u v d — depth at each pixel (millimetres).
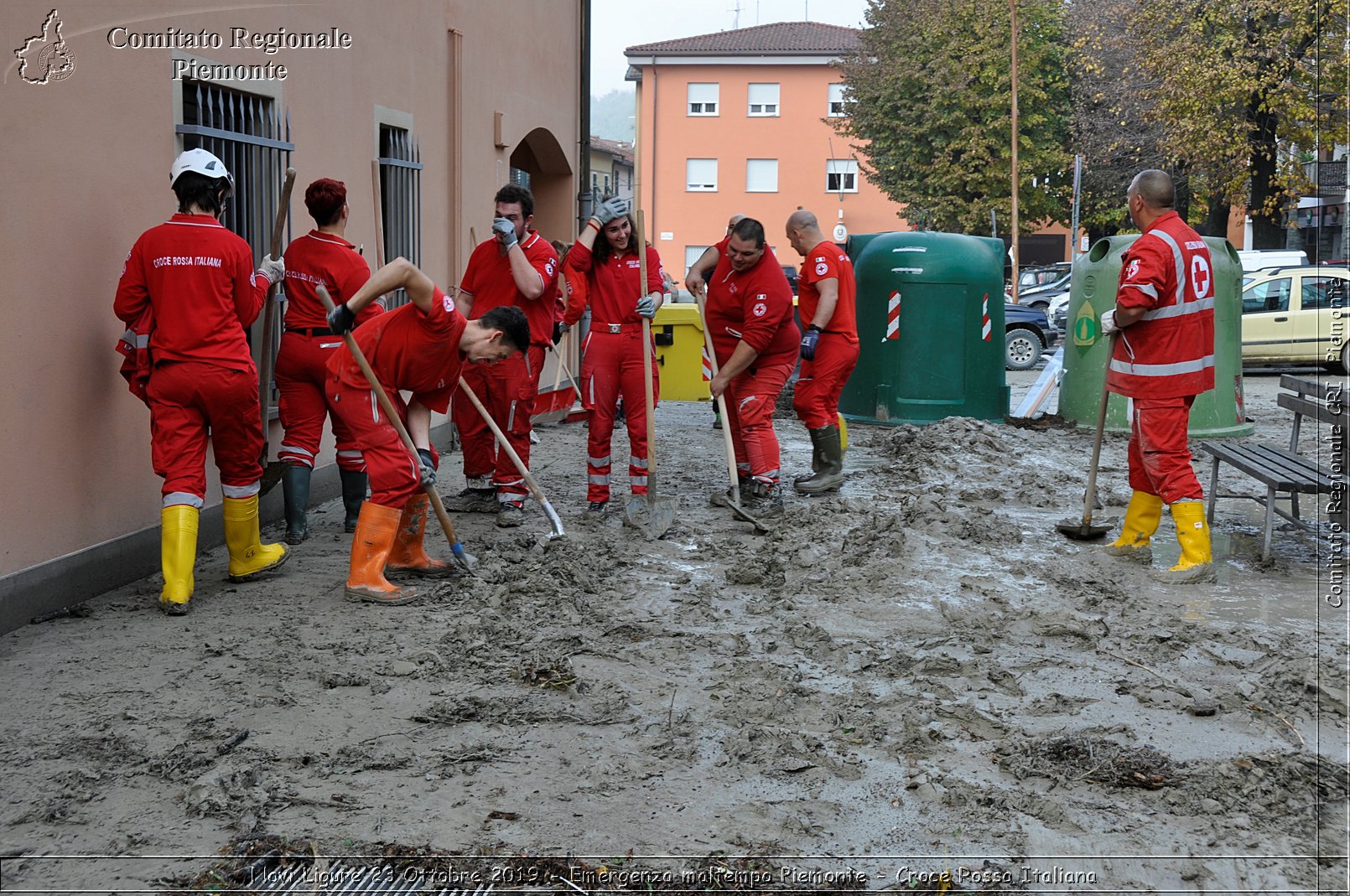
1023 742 3852
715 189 46406
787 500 7938
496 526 7035
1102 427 6605
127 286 5148
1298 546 6699
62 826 3281
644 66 46031
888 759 3775
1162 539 6969
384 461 5426
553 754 3781
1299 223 25734
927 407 11680
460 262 10484
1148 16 26719
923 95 36969
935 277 11555
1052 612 5105
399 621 5109
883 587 5652
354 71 8234
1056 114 37094
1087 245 45844
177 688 4285
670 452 10211
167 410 5199
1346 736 3967
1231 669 4582
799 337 7555
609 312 7234
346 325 5109
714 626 5109
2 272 4805
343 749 3775
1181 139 26625
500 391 6957
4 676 4375
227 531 5637
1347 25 21141
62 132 5172
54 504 5168
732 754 3781
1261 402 14500
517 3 12211
